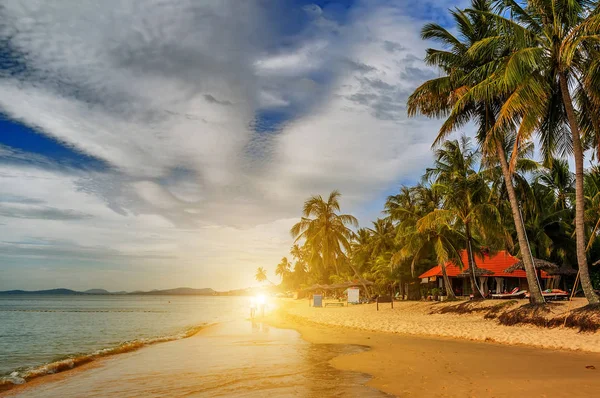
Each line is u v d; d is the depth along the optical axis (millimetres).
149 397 9320
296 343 18656
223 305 111812
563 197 36156
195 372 12109
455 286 44469
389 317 28375
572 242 35281
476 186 30469
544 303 20297
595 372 10578
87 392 10164
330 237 50438
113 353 17000
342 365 12617
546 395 8266
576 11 18062
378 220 58250
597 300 17688
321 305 48688
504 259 42250
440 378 10227
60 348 22578
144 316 56188
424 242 36500
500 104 22672
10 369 15422
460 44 23812
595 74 17281
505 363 12117
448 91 23766
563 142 21094
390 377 10609
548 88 18797
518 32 18719
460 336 19531
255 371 11953
